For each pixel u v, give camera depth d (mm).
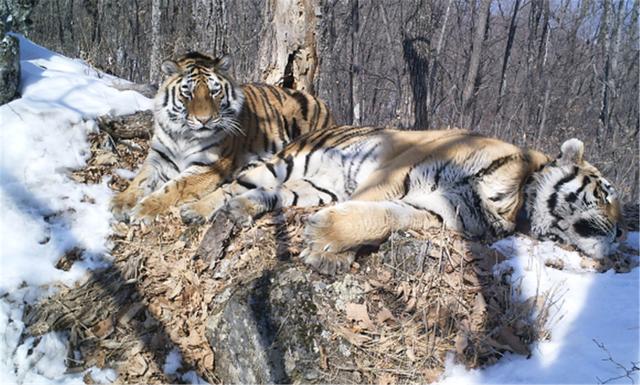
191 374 3945
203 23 9367
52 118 5434
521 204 4668
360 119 21719
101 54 11266
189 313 4184
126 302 4285
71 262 4508
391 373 3625
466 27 24234
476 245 4234
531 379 3400
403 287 3982
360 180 4793
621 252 4594
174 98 5125
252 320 3793
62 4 17500
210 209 4691
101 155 5516
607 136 18719
